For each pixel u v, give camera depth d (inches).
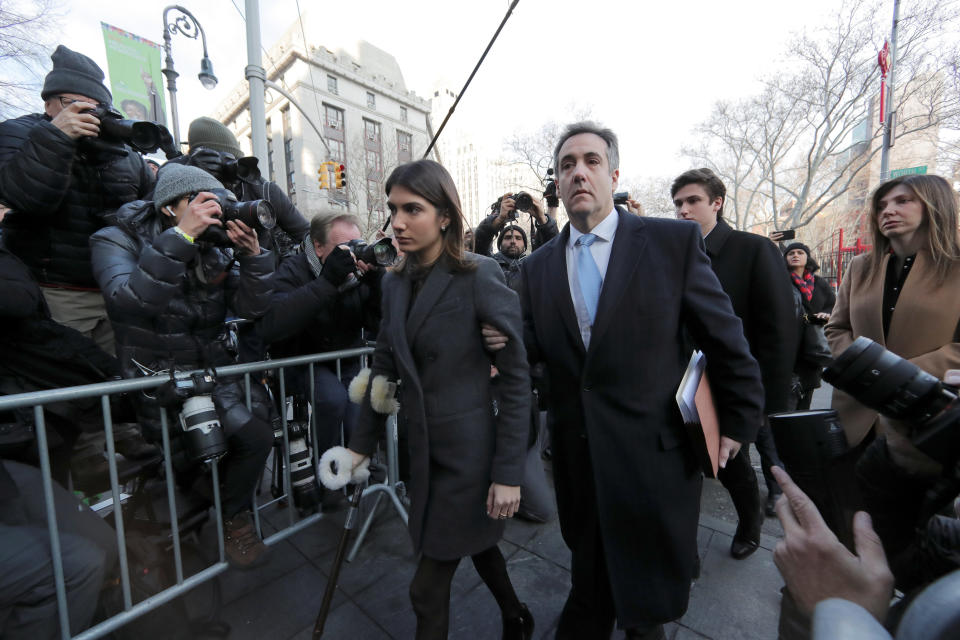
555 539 86.7
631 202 99.0
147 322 60.3
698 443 44.5
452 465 48.0
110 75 381.4
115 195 83.0
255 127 260.8
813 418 27.4
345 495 90.5
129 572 60.6
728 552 80.7
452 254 48.0
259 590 72.4
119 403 65.6
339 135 1386.6
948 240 58.9
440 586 49.3
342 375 96.1
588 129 53.6
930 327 60.3
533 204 111.1
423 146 1685.5
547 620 65.4
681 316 50.8
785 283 76.1
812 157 699.4
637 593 48.2
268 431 70.4
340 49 1408.7
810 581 23.3
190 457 56.5
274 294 87.6
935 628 14.6
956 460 37.4
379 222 1010.1
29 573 45.9
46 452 47.9
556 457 57.1
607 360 49.9
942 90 499.2
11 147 75.2
